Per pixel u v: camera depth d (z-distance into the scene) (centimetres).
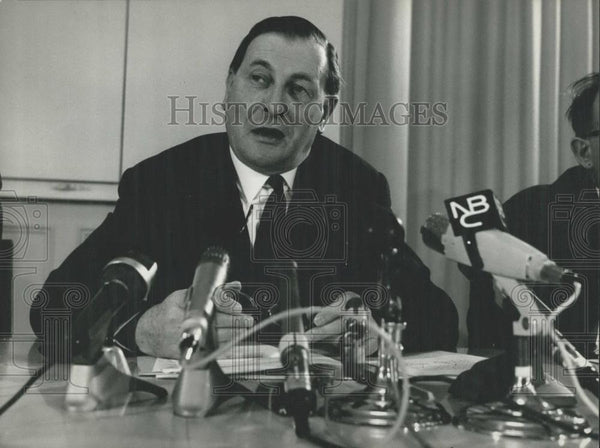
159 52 157
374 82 162
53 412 76
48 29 155
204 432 68
